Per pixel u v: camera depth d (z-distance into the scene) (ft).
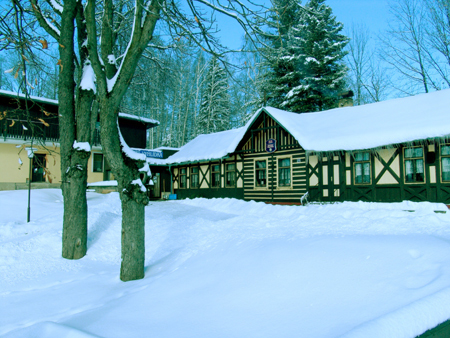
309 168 44.83
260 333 8.91
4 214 37.40
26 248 23.20
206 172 62.80
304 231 23.36
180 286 14.76
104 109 18.74
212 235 26.71
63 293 16.44
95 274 20.21
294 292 11.52
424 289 10.14
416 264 12.37
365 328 7.55
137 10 17.89
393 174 37.04
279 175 49.19
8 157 64.13
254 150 53.06
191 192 65.82
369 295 10.39
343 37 76.28
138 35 18.04
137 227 19.03
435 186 34.09
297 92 73.77
